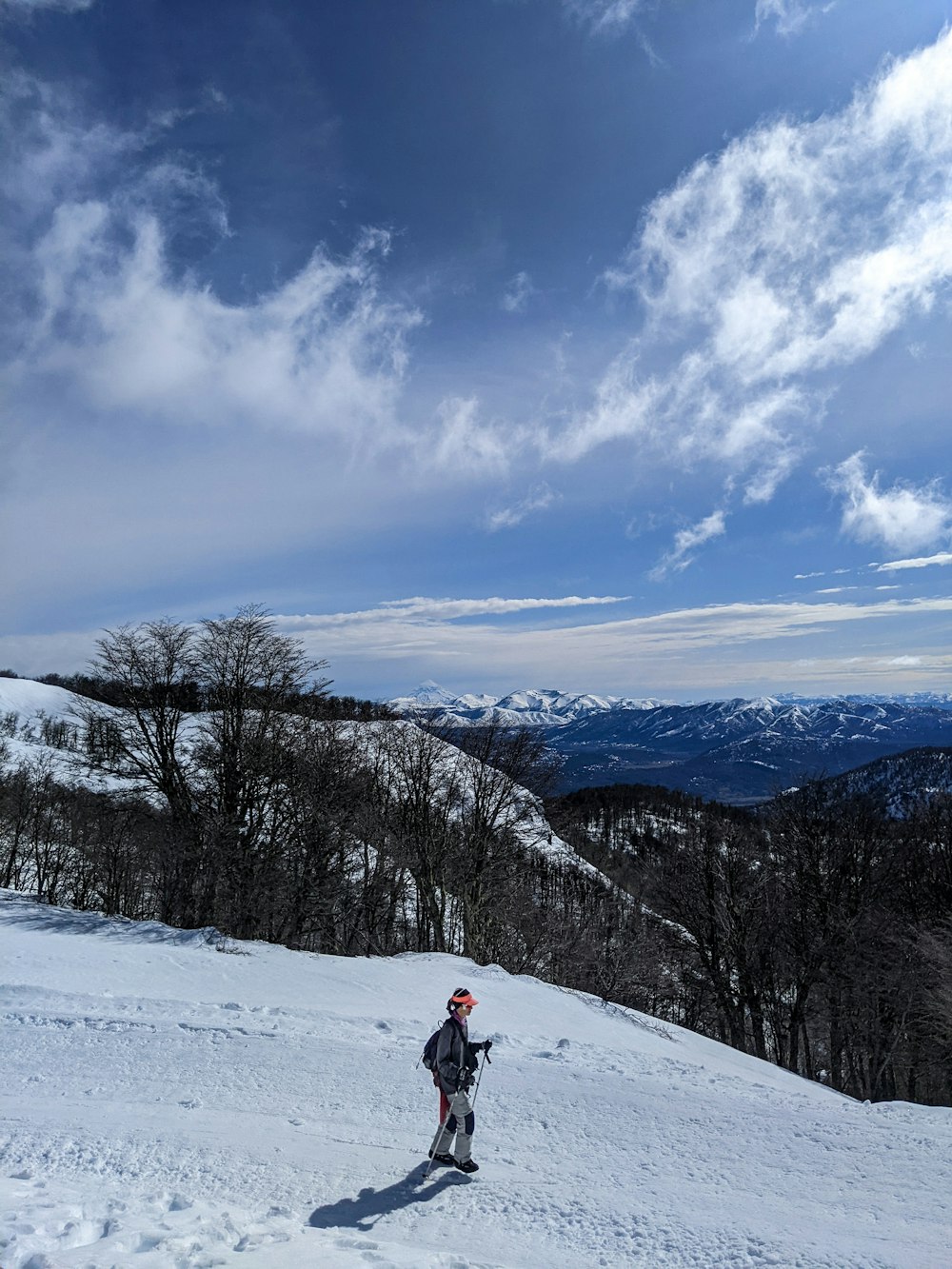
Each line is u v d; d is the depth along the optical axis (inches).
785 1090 375.9
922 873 1337.4
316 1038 424.5
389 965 685.3
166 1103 325.7
